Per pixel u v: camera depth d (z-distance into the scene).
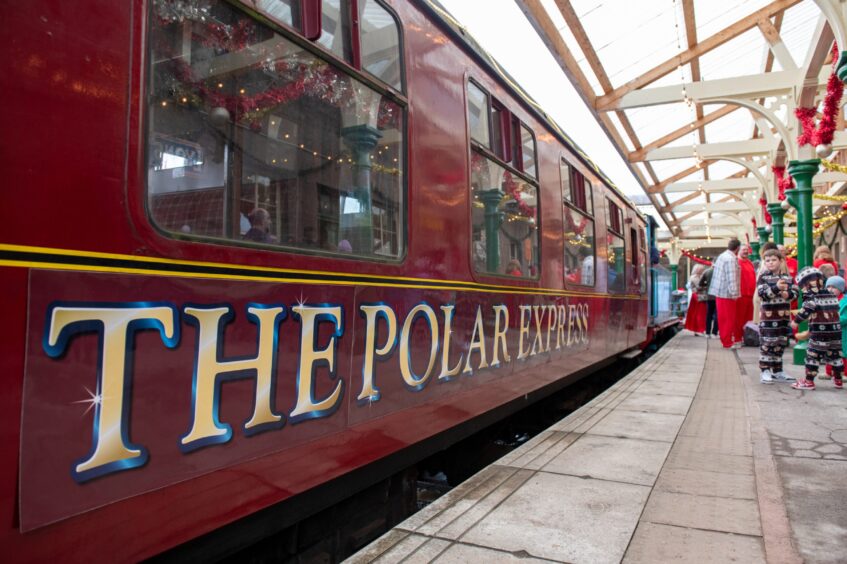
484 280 3.87
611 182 8.26
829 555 2.41
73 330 1.49
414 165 3.10
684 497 3.11
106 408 1.55
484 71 4.07
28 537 1.38
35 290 1.41
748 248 23.06
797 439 4.33
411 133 3.09
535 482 3.34
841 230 23.75
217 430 1.86
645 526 2.72
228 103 1.99
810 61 9.84
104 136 1.59
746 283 11.87
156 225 1.72
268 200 2.14
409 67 3.10
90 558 1.51
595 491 3.20
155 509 1.67
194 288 1.81
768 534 2.62
